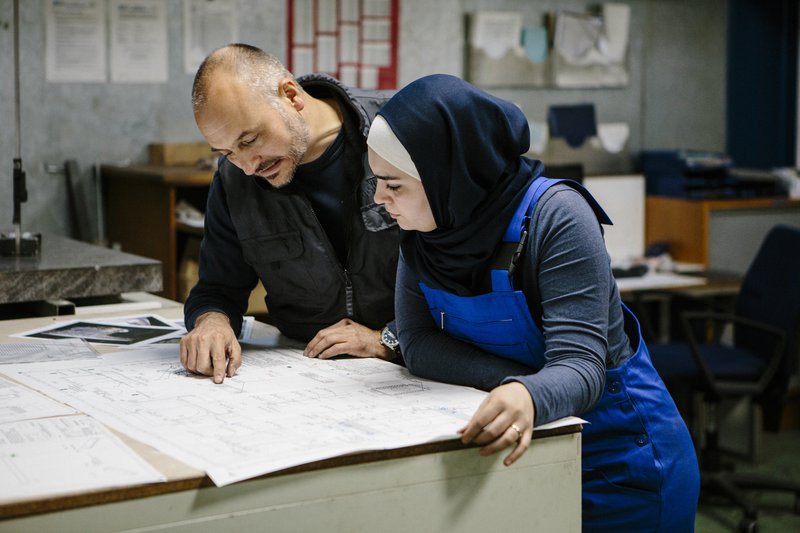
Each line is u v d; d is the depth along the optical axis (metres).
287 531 1.26
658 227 5.09
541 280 1.50
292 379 1.69
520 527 1.43
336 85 1.95
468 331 1.64
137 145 4.29
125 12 4.20
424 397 1.55
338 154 1.95
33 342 2.02
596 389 1.46
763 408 3.90
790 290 3.78
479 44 4.93
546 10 5.10
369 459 1.30
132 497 1.17
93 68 4.17
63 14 4.09
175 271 3.78
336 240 2.00
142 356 1.89
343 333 1.89
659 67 5.43
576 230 1.47
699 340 4.76
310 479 1.27
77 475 1.20
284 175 1.84
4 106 4.02
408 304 1.72
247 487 1.24
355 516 1.30
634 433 1.61
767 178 5.02
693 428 4.58
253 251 1.99
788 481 3.84
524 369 1.60
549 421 1.42
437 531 1.37
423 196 1.48
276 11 4.49
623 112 5.35
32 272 2.40
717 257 4.86
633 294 4.20
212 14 4.36
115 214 4.16
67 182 4.17
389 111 1.46
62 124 4.14
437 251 1.58
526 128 1.53
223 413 1.47
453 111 1.44
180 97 4.36
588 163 5.25
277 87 1.80
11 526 1.12
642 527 1.62
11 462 1.24
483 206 1.51
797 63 5.64
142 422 1.42
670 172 5.03
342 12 4.62
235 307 2.09
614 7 5.23
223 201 2.02
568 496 1.46
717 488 3.80
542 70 5.09
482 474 1.39
